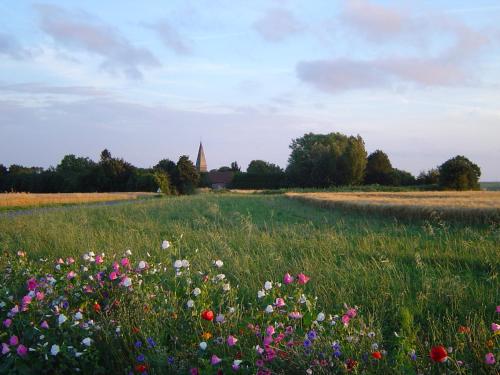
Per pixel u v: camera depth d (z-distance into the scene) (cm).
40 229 1328
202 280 552
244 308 542
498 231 1155
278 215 2222
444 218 1652
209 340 400
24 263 705
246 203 3434
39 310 468
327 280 670
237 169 14875
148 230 1447
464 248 928
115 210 2525
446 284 620
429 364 361
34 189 9806
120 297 507
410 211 1772
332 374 335
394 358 373
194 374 343
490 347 385
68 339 416
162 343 414
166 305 478
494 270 754
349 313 415
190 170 9100
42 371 387
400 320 504
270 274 721
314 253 932
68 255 892
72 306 515
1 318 492
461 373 347
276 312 443
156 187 8550
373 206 2002
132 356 390
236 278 683
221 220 1866
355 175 8500
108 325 445
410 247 994
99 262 590
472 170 6694
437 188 6781
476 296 585
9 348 403
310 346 353
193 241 1130
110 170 9331
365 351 367
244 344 389
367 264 812
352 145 8562
